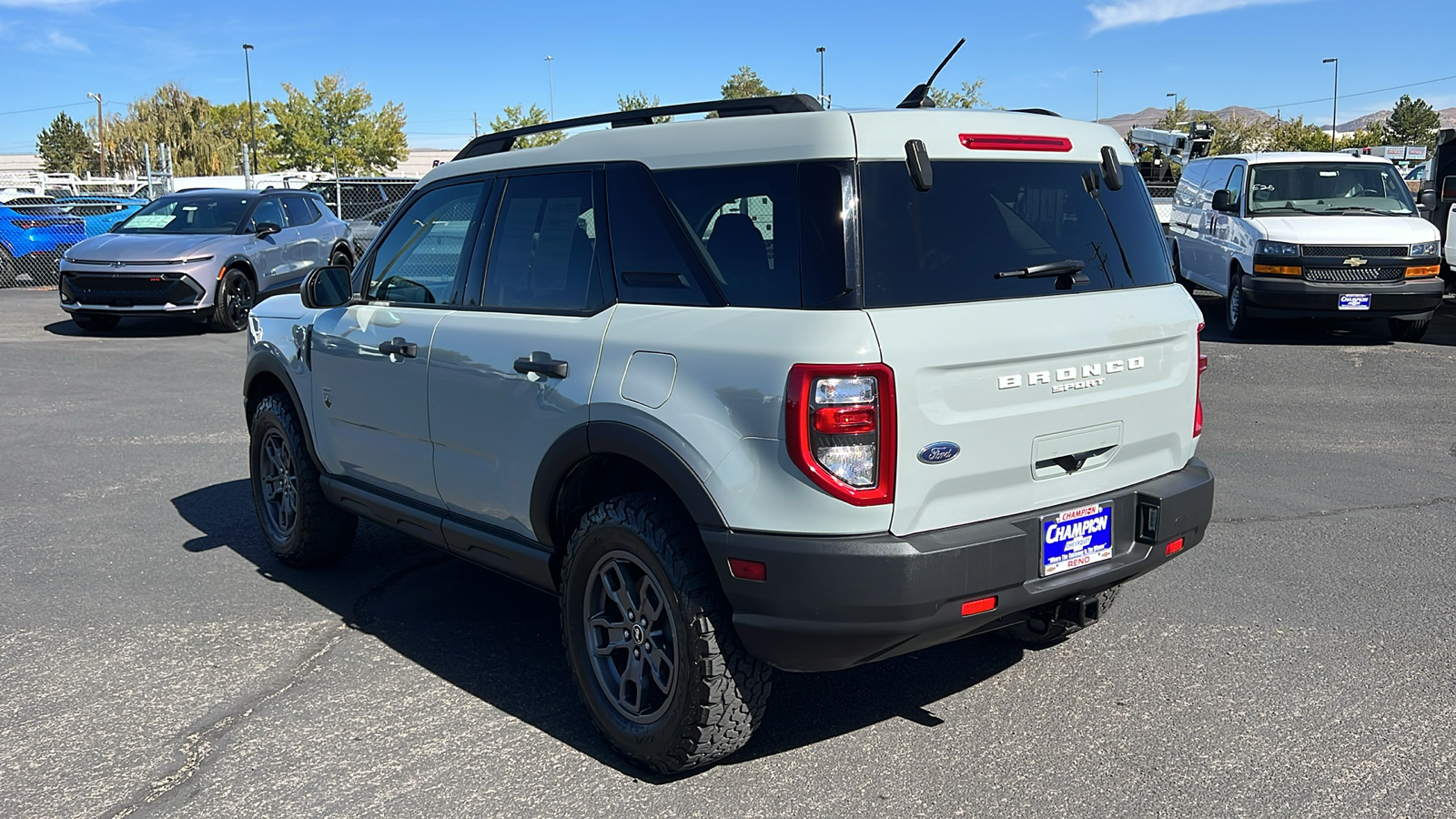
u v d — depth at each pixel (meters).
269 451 5.43
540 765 3.49
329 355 4.79
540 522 3.74
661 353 3.28
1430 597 4.81
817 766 3.46
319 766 3.48
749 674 3.24
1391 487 6.59
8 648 4.42
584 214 3.71
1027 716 3.77
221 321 14.27
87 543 5.79
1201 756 3.47
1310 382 10.10
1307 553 5.41
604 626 3.57
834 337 2.92
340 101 55.16
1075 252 3.45
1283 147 62.38
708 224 3.31
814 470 2.93
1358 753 3.47
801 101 3.29
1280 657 4.21
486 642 4.49
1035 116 3.51
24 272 20.20
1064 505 3.35
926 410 2.98
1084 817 3.13
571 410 3.51
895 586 2.95
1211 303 15.96
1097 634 4.46
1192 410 3.75
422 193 4.55
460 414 4.04
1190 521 3.60
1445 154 14.85
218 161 64.75
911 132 3.17
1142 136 27.03
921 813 3.17
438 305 4.29
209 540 5.87
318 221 16.92
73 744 3.63
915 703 3.89
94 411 9.28
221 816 3.19
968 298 3.13
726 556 3.08
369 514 4.75
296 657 4.33
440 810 3.22
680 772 3.39
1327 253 11.99
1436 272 12.05
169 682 4.11
